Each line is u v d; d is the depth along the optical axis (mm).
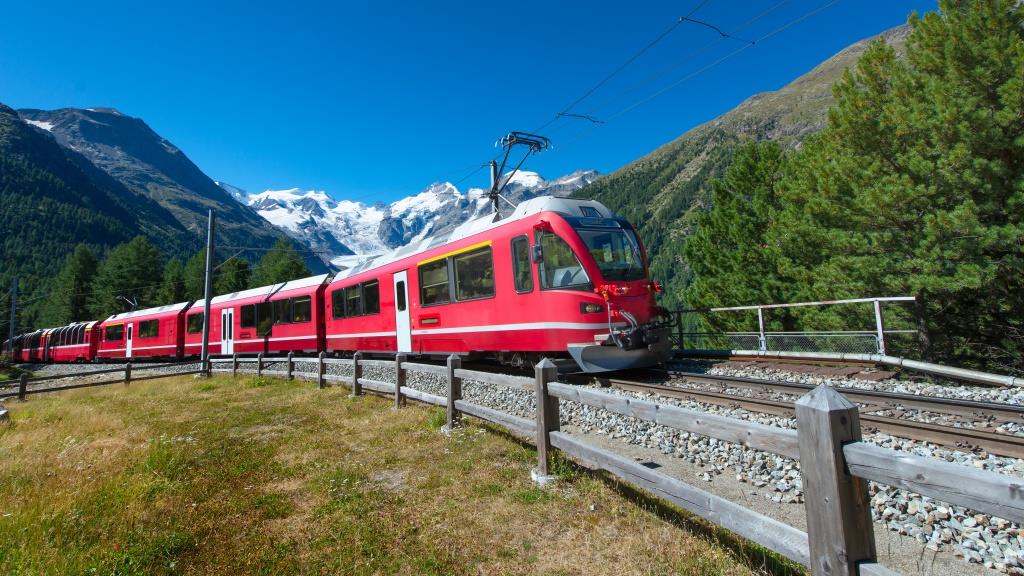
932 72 11047
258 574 3340
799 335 10570
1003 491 1650
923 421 5824
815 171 13250
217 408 10125
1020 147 9555
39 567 3377
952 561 3102
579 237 9398
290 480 5227
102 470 5672
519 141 15938
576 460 5148
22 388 14445
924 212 10883
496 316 10562
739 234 19078
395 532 3854
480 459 5438
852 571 2088
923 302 10625
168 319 27750
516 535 3699
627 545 3404
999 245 9914
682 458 5273
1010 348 11250
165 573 3357
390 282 14352
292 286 20641
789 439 2455
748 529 2676
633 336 9148
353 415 8312
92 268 68625
